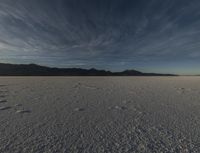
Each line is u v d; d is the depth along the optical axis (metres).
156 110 7.53
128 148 3.70
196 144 3.88
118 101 9.90
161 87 19.98
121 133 4.64
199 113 6.95
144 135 4.49
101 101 9.89
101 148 3.70
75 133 4.63
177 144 3.89
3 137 4.32
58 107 8.10
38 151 3.54
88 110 7.50
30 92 14.23
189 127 5.13
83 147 3.75
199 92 14.59
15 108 7.82
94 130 4.89
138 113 6.99
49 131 4.77
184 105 8.69
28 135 4.45
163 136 4.40
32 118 6.12
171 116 6.49
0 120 5.85
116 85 23.77
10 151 3.54
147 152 3.52
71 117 6.30
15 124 5.40
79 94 13.11
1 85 22.09
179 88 18.53
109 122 5.70
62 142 4.02
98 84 26.00
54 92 14.38
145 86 21.80
